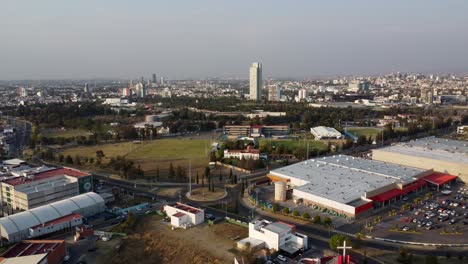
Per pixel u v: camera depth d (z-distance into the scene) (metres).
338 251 118.06
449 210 155.12
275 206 154.38
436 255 117.31
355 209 145.12
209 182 186.25
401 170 193.12
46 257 108.50
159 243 127.62
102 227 142.00
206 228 139.25
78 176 175.12
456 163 195.88
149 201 170.25
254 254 115.75
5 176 179.12
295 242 123.06
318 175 185.50
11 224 130.50
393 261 113.12
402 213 152.38
